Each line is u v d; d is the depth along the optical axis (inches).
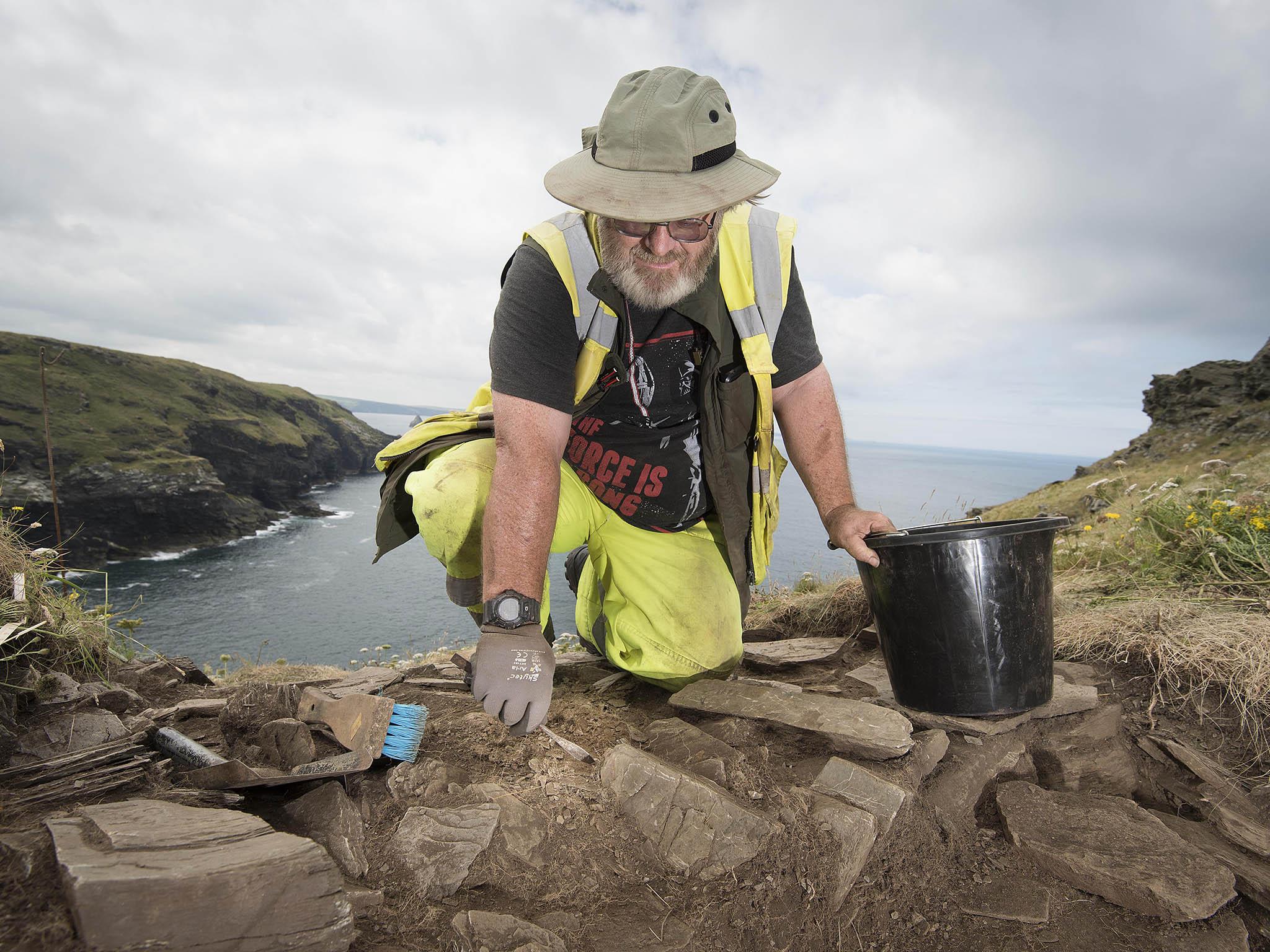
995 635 78.2
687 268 72.6
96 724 65.9
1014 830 73.0
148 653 100.8
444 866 54.9
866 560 81.3
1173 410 1101.1
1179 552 140.8
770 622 140.0
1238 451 869.2
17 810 51.8
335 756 67.1
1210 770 84.0
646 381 83.0
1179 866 67.2
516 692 68.2
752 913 57.7
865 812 65.7
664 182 64.6
